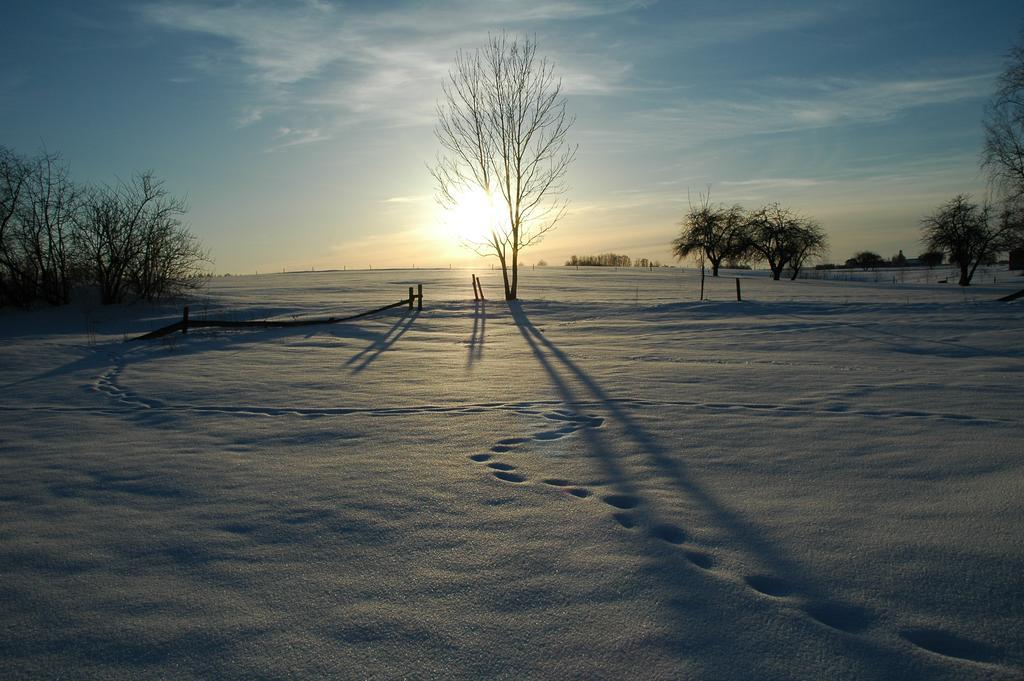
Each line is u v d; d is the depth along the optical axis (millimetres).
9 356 13281
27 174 23953
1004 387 9117
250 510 4656
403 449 6328
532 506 4680
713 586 3406
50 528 4336
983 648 2828
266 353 13984
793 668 2688
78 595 3391
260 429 7230
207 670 2709
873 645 2850
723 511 4496
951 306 20297
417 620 3096
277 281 52688
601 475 5395
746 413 7746
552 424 7352
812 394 8859
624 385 9844
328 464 5820
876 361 12023
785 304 22609
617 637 2930
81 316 22641
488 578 3537
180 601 3312
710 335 16609
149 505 4777
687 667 2703
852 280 68312
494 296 34469
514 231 29422
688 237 72375
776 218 68562
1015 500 4555
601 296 34531
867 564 3629
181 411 8250
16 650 2885
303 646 2879
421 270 83188
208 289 39781
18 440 6773
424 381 10453
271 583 3508
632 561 3723
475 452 6195
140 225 25719
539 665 2723
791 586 3404
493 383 10203
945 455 5754
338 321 20312
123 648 2887
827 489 4918
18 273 23875
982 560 3639
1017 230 40906
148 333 17062
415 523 4371
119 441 6719
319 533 4215
